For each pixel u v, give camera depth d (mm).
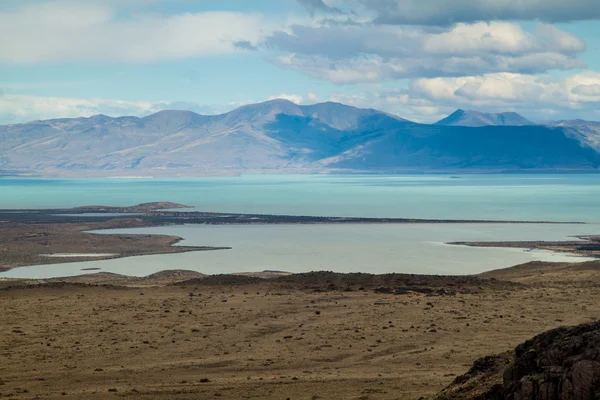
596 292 68500
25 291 71750
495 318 55000
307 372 40625
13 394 35969
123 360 44406
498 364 28219
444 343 47219
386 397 33812
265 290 72625
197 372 41281
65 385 38219
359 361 43344
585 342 22062
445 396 26609
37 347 47750
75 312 59875
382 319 55875
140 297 68188
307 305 62812
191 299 66688
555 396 20672
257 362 43531
